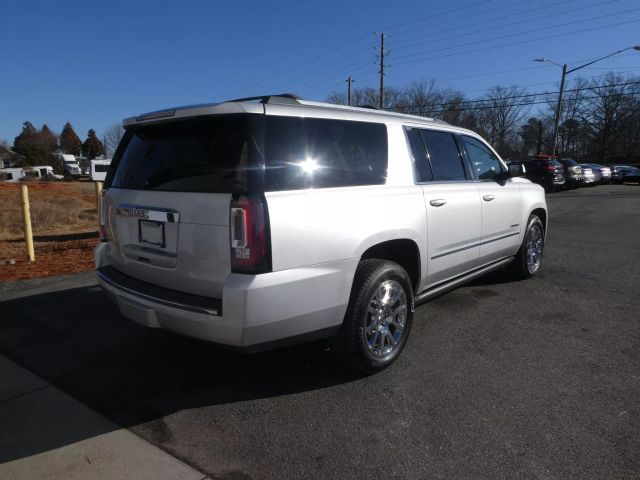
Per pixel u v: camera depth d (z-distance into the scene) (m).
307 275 2.87
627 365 3.54
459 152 4.60
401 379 3.38
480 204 4.62
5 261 7.34
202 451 2.61
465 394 3.16
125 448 2.65
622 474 2.36
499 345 3.94
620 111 77.25
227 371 3.57
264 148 2.82
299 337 2.95
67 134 113.88
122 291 3.25
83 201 21.25
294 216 2.82
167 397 3.21
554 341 4.01
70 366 3.70
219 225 2.73
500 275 6.20
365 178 3.42
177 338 4.23
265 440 2.70
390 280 3.45
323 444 2.65
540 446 2.59
